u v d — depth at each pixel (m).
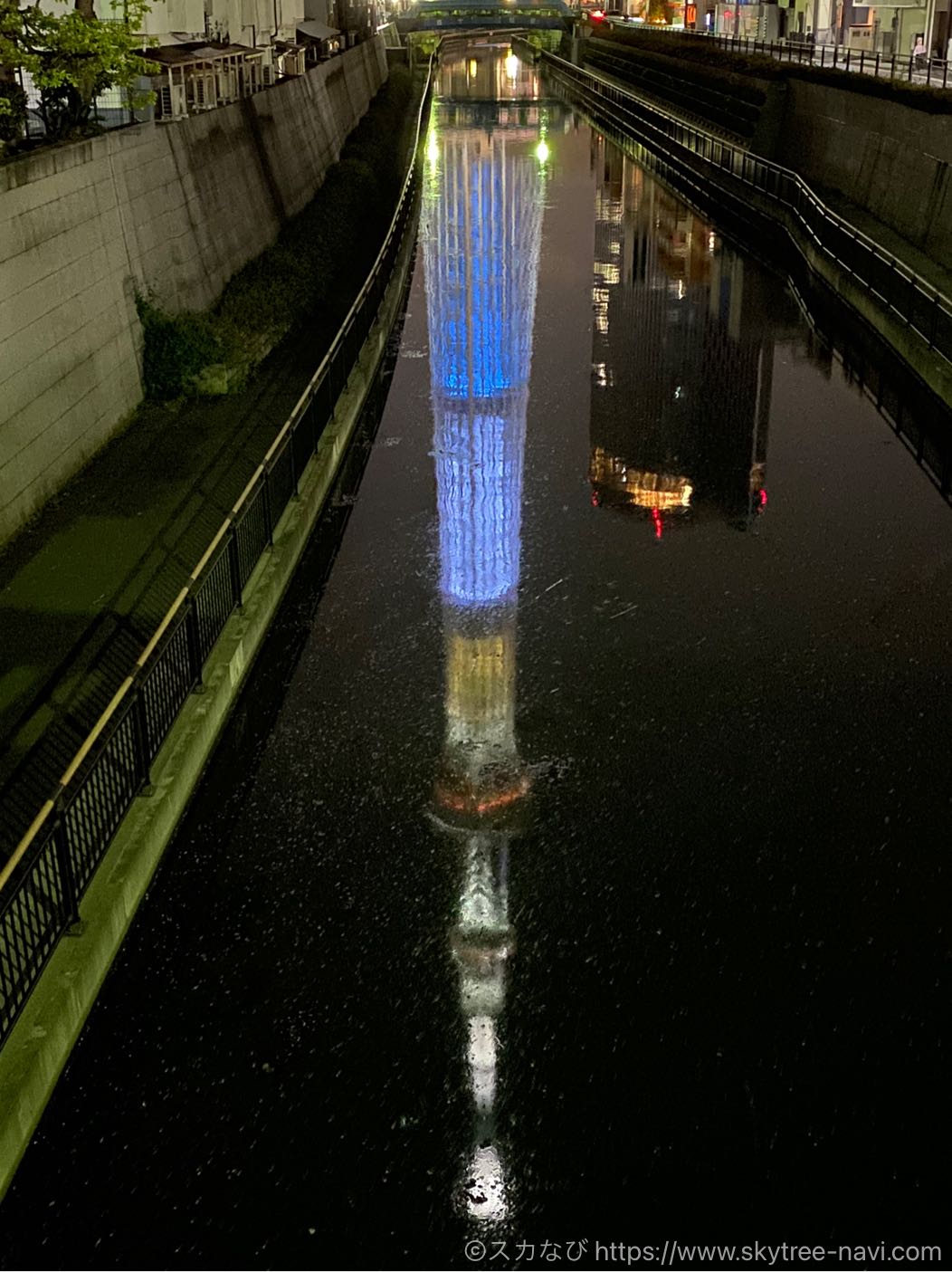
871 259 22.94
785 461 16.98
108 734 7.88
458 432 18.12
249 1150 6.85
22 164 13.53
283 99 31.58
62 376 14.14
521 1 114.19
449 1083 7.26
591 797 9.82
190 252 20.33
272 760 10.24
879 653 11.88
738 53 50.22
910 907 8.62
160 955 8.20
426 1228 6.44
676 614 12.66
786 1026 7.67
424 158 47.66
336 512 15.24
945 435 17.97
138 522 13.04
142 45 18.69
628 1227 6.46
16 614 11.06
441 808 9.66
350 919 8.55
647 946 8.30
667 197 39.50
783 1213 6.50
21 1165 6.70
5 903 6.37
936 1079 7.30
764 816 9.54
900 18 43.84
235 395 17.53
